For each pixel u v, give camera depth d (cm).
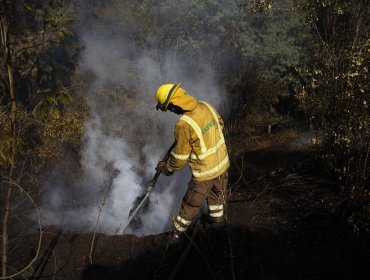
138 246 353
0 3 211
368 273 284
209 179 326
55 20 226
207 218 368
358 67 409
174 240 338
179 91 311
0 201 492
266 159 639
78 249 352
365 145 401
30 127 587
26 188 535
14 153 229
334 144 436
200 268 314
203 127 313
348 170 395
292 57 1273
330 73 457
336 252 312
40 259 337
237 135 1012
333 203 385
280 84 1216
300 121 1087
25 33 685
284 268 302
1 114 411
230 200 435
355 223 341
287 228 358
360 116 402
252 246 335
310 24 533
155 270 319
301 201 402
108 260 335
